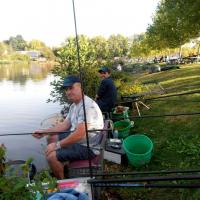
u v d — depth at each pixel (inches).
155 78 414.6
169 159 104.2
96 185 62.1
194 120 142.6
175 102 187.9
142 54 901.2
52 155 77.8
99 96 144.6
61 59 187.9
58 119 111.3
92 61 193.5
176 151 109.3
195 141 115.6
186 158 102.3
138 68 587.2
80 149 77.0
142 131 141.4
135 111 178.4
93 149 77.4
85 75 177.2
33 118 218.7
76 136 76.9
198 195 72.4
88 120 79.4
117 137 118.9
